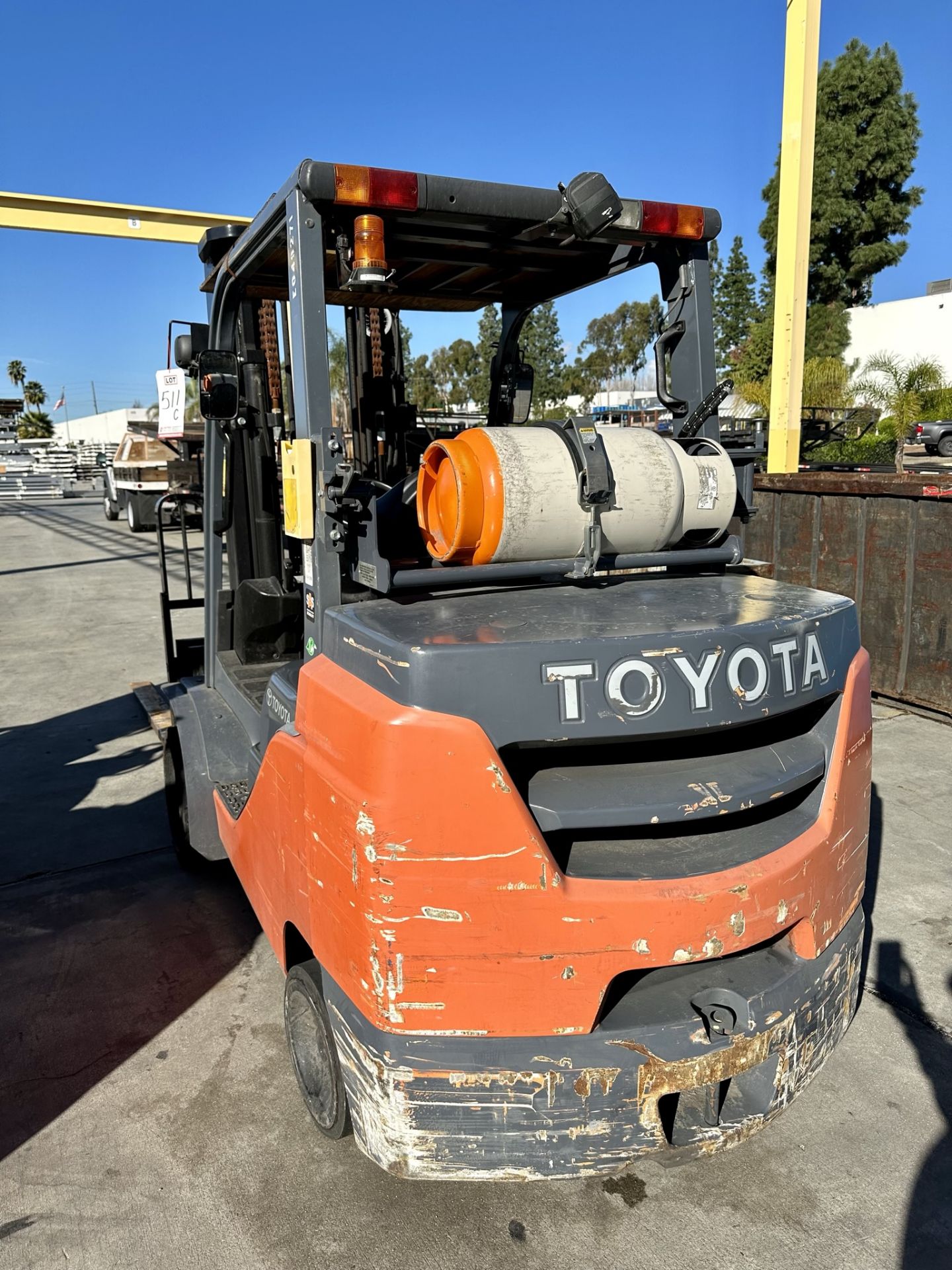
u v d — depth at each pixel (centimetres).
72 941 361
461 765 175
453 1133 192
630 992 201
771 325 3466
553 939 183
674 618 203
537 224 257
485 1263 214
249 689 341
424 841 178
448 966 183
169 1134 258
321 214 224
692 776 198
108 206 1060
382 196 218
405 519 255
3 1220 230
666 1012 195
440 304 370
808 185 782
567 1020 187
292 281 229
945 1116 259
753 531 690
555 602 223
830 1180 237
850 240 3734
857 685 225
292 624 376
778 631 200
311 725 212
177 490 482
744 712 192
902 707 602
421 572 215
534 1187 236
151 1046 296
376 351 376
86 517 2559
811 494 640
